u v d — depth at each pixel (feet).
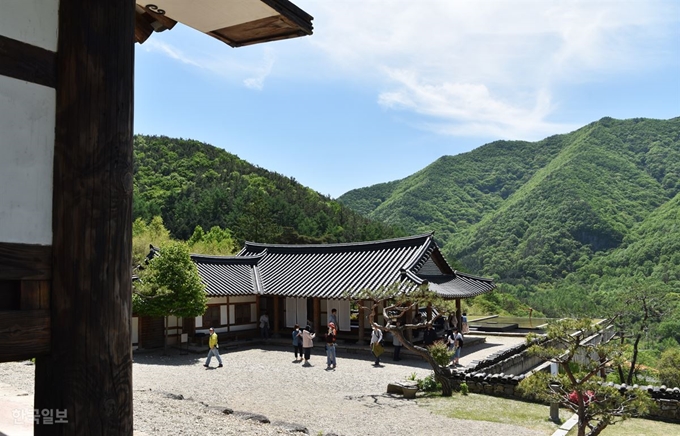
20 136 7.82
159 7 12.28
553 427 37.14
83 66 8.45
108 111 8.67
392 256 80.33
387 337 72.84
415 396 46.68
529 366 70.18
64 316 8.05
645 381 79.97
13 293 7.79
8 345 7.50
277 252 95.76
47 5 8.29
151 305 65.36
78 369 8.07
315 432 33.30
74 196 8.26
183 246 69.21
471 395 47.73
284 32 13.23
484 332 92.99
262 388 49.29
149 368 58.65
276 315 82.28
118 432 8.42
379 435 34.32
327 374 56.80
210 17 12.57
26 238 7.81
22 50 7.92
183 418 29.45
